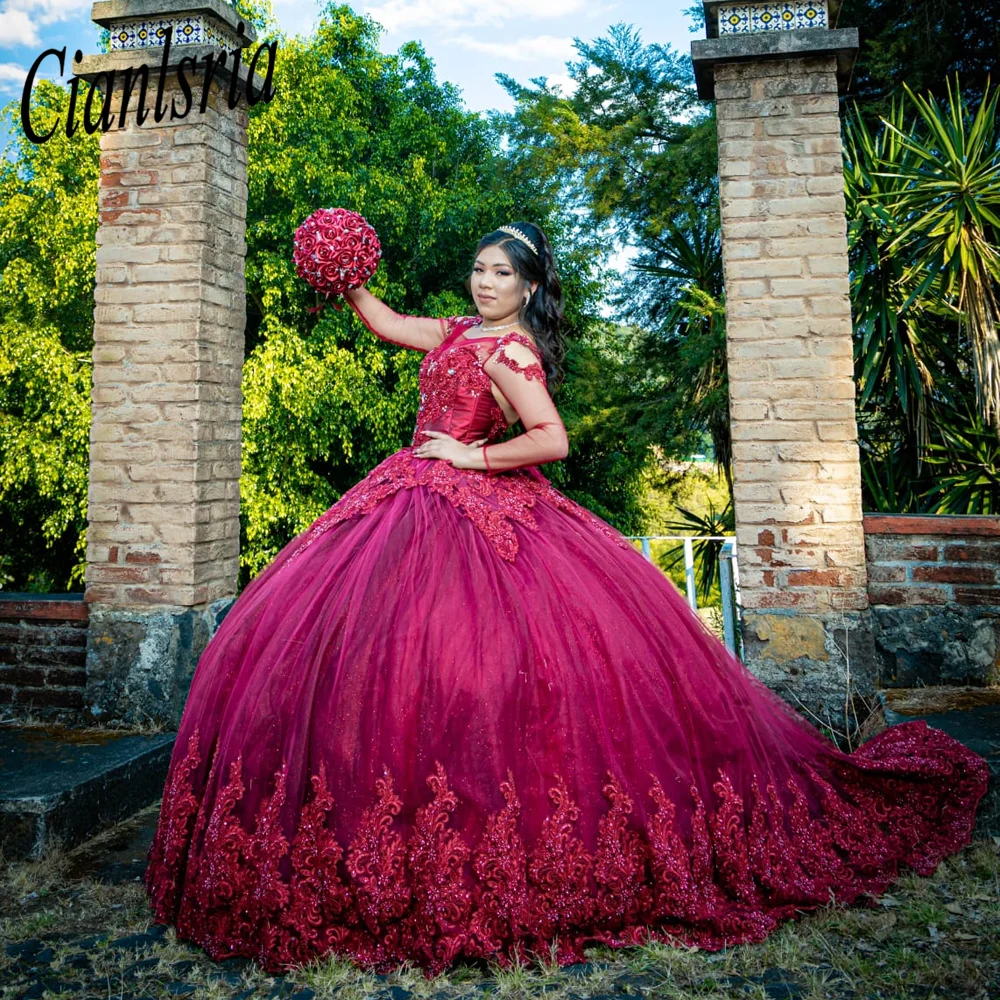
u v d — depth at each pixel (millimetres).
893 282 5871
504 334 2602
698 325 11727
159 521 3895
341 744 2004
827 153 3709
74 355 11414
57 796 2828
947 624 3611
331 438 11195
